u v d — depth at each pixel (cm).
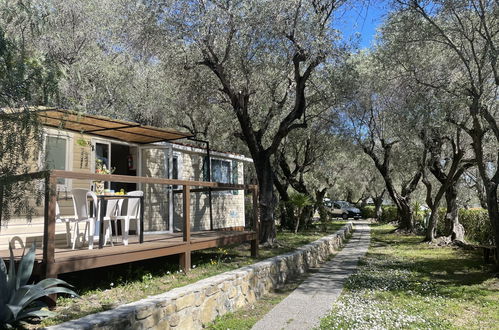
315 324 576
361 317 598
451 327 551
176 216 1184
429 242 1662
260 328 562
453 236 1605
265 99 1309
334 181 2686
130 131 896
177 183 705
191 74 1195
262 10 938
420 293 771
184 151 1233
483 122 1037
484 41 976
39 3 536
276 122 1608
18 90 409
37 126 402
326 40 1000
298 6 970
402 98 1209
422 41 1012
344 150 2017
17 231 674
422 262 1169
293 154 2202
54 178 479
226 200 1498
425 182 1755
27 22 494
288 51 1038
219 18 953
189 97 1268
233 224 1541
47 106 481
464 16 942
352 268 1105
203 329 566
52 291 427
